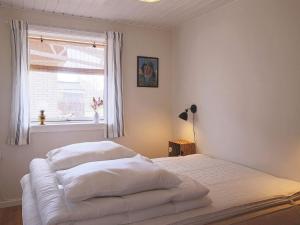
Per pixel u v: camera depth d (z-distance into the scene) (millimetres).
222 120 2871
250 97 2508
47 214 1257
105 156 2090
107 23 3385
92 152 2082
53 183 1646
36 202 1664
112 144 2324
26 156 3025
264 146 2373
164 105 3793
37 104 3189
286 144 2174
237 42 2646
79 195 1265
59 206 1304
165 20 3379
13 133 2895
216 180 2066
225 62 2811
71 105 3367
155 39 3693
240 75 2617
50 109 3262
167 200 1400
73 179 1375
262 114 2385
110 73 3346
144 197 1367
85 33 3236
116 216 1309
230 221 1465
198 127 3270
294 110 2100
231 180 2068
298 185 1952
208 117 3090
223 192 1786
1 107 2883
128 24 3502
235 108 2691
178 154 3367
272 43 2271
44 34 3100
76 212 1230
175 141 3439
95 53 3455
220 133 2904
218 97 2924
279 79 2217
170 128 3814
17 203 3002
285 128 2178
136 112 3602
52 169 1944
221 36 2859
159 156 3768
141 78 3611
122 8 2941
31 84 3146
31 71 3139
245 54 2553
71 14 3143
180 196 1430
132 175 1414
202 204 1505
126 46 3504
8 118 2918
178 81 3658
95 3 2793
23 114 2924
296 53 2074
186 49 3465
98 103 3473
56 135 3166
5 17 2871
